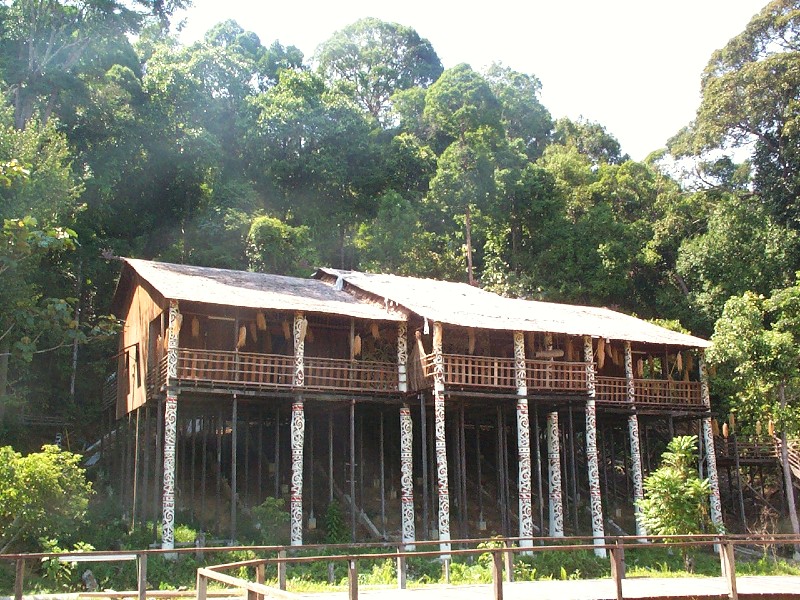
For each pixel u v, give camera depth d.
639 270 50.12
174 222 44.91
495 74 69.31
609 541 27.45
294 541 24.11
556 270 48.41
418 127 59.16
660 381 30.45
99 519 26.47
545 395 27.47
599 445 36.41
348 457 31.62
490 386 26.42
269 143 48.69
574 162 54.94
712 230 46.12
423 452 25.64
